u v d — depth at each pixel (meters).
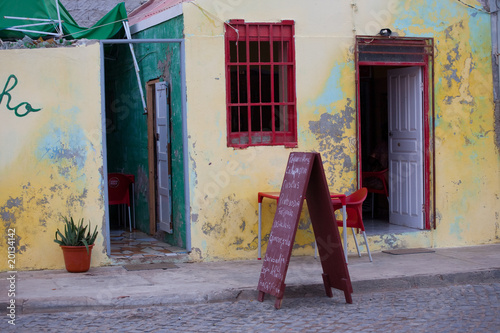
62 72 8.38
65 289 7.29
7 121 8.22
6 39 9.62
